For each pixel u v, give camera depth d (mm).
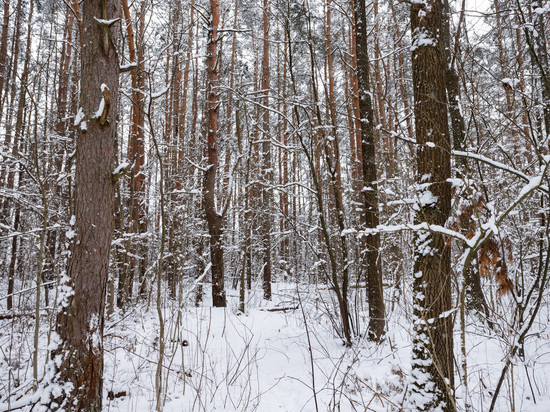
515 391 4168
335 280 6520
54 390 3307
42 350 5402
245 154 10070
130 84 8352
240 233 14320
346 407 4148
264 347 6480
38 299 4031
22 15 13133
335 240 8570
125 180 11516
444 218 3570
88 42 3908
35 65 4812
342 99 11938
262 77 13969
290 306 10172
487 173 6492
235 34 16172
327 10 11992
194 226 10898
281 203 15172
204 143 11875
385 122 10289
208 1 12531
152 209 14797
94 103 3832
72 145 7258
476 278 5844
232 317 8805
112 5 4070
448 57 5398
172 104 12977
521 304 3695
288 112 15258
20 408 3434
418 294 3537
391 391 4227
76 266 3611
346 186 11109
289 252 18266
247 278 14953
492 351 5188
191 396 4574
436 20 3885
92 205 3723
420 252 3559
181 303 5910
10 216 9695
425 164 3719
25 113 4551
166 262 10297
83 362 3449
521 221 5766
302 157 14477
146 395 4488
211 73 11016
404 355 5332
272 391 4719
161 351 4223
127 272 8648
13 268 10156
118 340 6164
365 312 8000
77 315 3512
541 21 4652
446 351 3350
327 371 5234
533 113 5555
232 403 4234
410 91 9664
